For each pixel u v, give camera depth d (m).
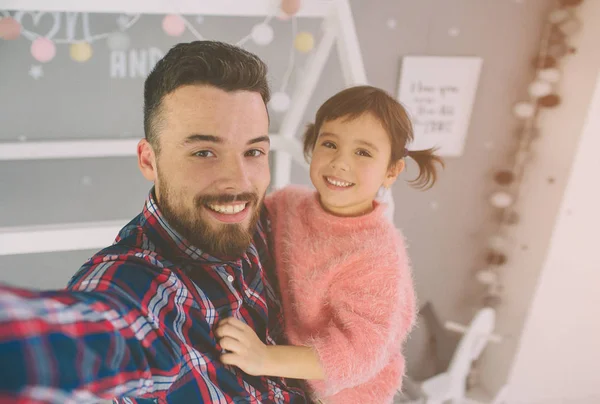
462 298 2.00
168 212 0.62
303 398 0.80
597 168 1.66
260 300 0.75
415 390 1.76
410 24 1.50
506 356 1.95
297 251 0.83
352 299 0.78
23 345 0.32
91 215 1.44
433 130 1.65
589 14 1.51
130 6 1.00
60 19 1.20
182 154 0.59
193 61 0.58
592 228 1.76
